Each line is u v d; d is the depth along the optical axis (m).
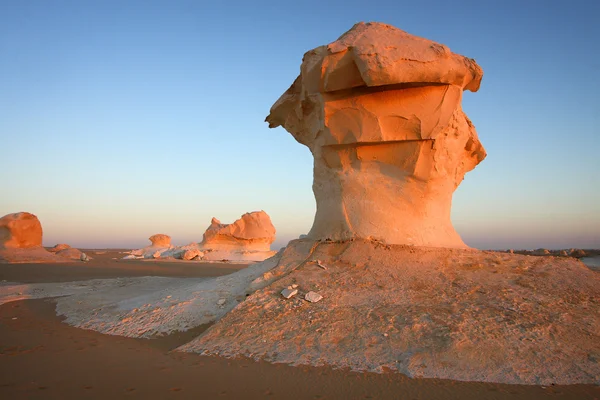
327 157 9.19
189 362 5.73
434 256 7.98
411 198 8.65
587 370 5.20
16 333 7.45
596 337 5.79
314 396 4.70
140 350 6.32
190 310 7.76
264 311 6.80
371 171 8.87
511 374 5.14
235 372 5.36
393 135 8.42
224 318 6.76
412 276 7.42
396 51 7.59
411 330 5.96
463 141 9.06
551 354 5.45
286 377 5.20
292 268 8.20
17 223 26.48
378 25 8.45
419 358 5.44
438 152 8.49
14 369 5.50
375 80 7.61
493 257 8.07
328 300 6.91
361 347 5.77
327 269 7.89
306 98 9.21
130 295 10.55
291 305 6.86
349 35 8.17
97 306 9.27
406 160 8.55
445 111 8.19
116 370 5.46
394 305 6.63
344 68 7.90
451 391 4.82
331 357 5.65
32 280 16.25
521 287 7.07
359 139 8.51
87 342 6.80
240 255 32.81
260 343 6.08
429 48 7.72
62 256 28.27
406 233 8.47
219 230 33.66
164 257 32.28
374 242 8.30
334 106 8.52
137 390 4.82
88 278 17.06
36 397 4.60
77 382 5.05
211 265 25.67
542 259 8.12
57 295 11.80
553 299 6.70
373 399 4.64
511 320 6.07
